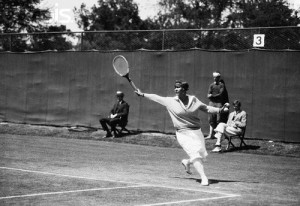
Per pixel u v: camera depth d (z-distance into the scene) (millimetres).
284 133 17984
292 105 17875
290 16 46938
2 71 25141
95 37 22781
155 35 21172
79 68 22859
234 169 12891
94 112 22375
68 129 22141
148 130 20797
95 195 8711
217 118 18562
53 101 23594
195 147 9984
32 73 24266
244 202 8242
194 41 20297
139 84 21172
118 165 13078
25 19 53500
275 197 8891
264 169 13062
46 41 24172
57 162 13430
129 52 21484
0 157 14227
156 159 14578
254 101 18562
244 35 19219
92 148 17219
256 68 18594
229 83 19141
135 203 8031
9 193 8883
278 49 18391
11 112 24828
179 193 8961
